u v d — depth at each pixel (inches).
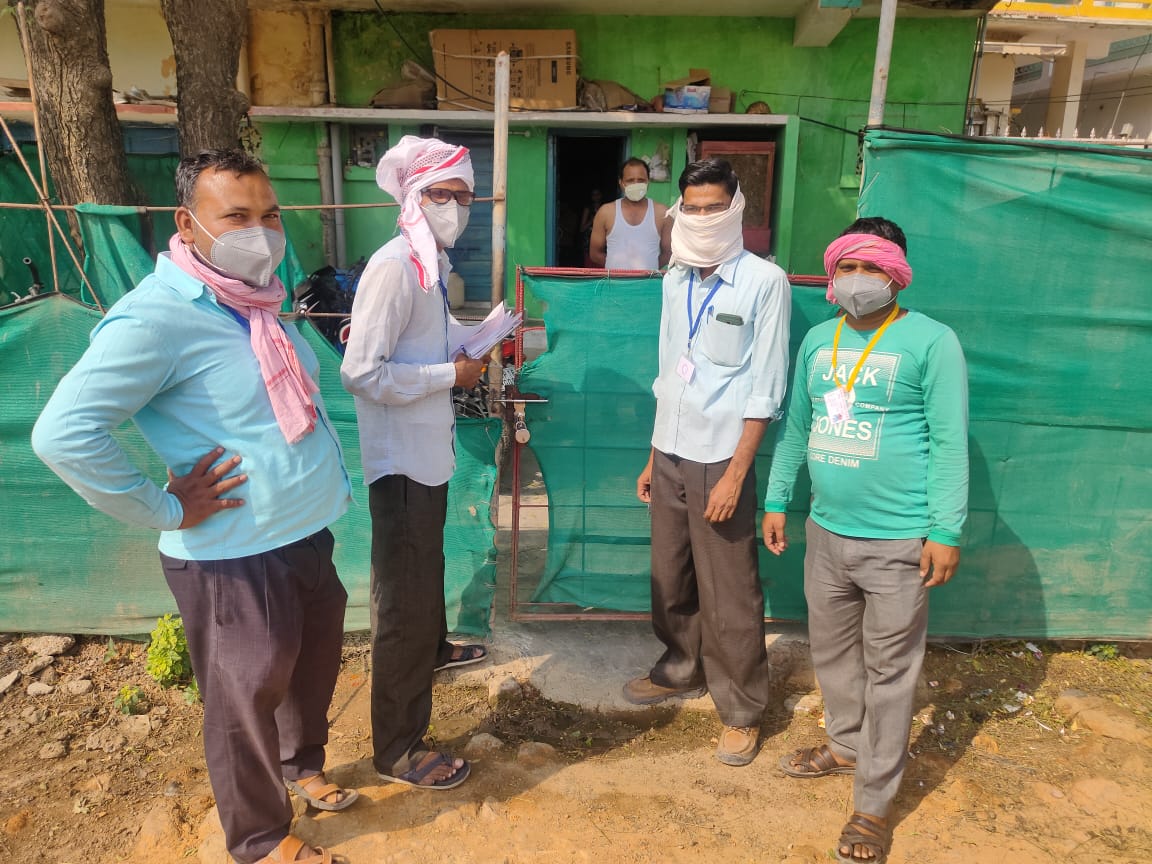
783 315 106.9
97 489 72.9
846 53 330.0
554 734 126.4
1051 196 121.5
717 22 327.3
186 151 195.6
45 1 152.7
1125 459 133.1
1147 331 127.0
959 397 95.7
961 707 131.6
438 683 136.3
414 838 103.2
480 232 341.1
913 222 122.3
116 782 113.7
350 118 312.3
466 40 312.3
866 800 102.9
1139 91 568.7
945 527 96.0
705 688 133.9
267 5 311.3
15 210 222.7
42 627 141.3
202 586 83.2
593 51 329.4
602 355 133.2
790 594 142.8
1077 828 106.0
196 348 78.2
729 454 111.3
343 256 335.6
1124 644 147.8
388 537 101.4
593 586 144.3
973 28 326.3
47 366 127.5
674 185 337.4
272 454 82.9
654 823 107.3
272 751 90.8
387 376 94.0
